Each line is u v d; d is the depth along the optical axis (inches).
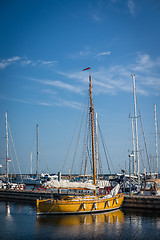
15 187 3014.3
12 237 1238.3
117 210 1825.8
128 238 1211.2
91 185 1699.1
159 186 2142.0
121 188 2375.7
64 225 1430.9
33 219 1604.3
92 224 1446.9
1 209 2032.5
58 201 1642.5
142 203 1861.5
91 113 2050.9
